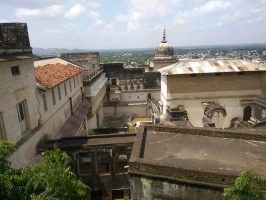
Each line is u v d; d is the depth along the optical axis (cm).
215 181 766
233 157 916
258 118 2245
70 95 2288
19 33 1371
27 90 1405
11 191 602
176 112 2403
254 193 605
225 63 2791
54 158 816
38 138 1514
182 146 1015
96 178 1571
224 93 2731
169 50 4300
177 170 805
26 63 1403
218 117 2591
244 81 2719
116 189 1594
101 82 3616
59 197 634
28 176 648
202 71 2603
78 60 3719
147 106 3947
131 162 859
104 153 1547
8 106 1202
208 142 1047
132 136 1667
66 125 2047
